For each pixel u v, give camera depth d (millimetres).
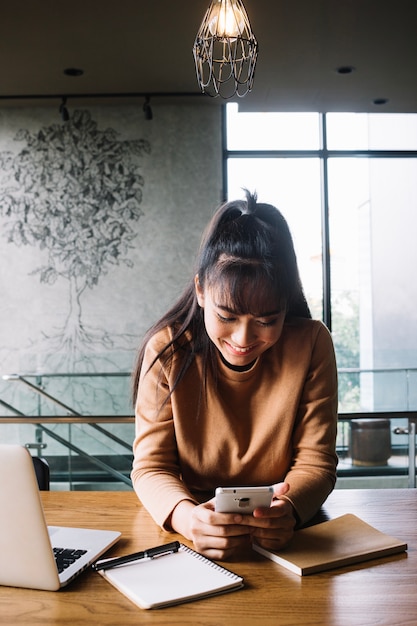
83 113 5805
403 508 1419
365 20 4113
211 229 1305
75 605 977
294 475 1381
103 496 1530
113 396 4242
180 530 1218
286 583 1046
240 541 1145
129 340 5762
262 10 3967
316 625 907
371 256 6258
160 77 5109
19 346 5758
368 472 3125
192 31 4305
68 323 5762
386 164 6285
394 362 6227
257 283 1195
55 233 5781
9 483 997
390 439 3107
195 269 1350
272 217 1301
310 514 1292
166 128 5832
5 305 5781
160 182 5820
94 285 5777
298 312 1499
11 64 4820
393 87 5215
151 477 1362
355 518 1314
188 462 1433
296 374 1422
